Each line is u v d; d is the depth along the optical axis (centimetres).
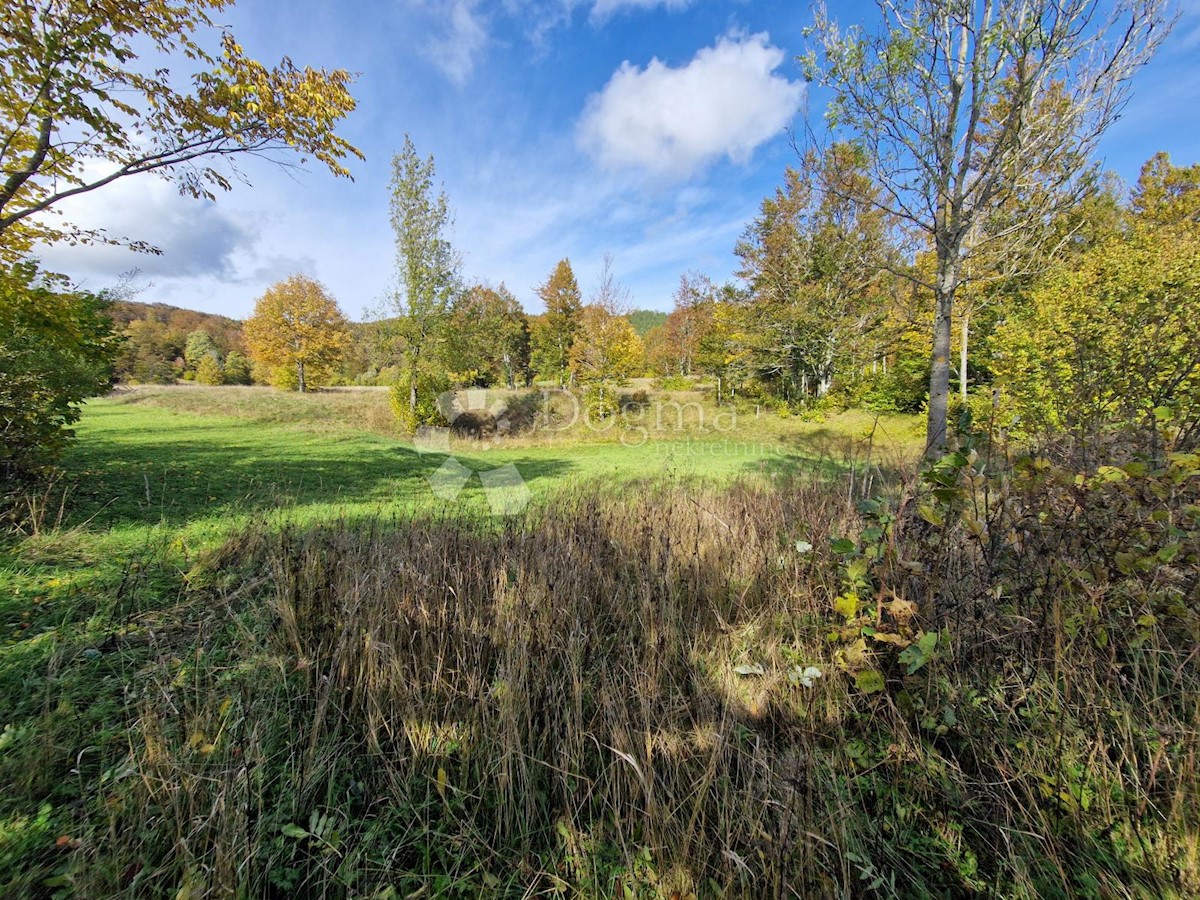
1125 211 1431
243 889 123
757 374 1753
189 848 132
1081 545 176
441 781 156
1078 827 135
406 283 1273
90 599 271
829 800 148
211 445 944
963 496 175
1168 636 162
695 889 127
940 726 163
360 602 230
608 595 261
